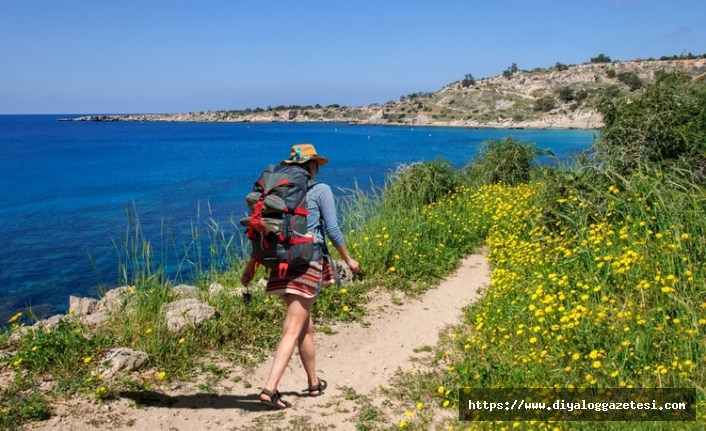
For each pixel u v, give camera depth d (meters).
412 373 4.80
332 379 4.68
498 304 5.89
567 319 4.50
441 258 8.55
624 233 6.24
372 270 7.70
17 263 14.55
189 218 20.62
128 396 4.06
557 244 7.23
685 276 5.01
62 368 4.24
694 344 4.14
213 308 5.48
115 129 131.62
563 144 50.50
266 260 3.80
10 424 3.56
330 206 3.95
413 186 13.10
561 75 141.75
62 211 22.20
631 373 4.08
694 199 6.12
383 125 141.75
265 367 4.79
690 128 8.10
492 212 10.85
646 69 121.50
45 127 145.00
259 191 3.91
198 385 4.34
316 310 6.24
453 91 154.62
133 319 5.14
